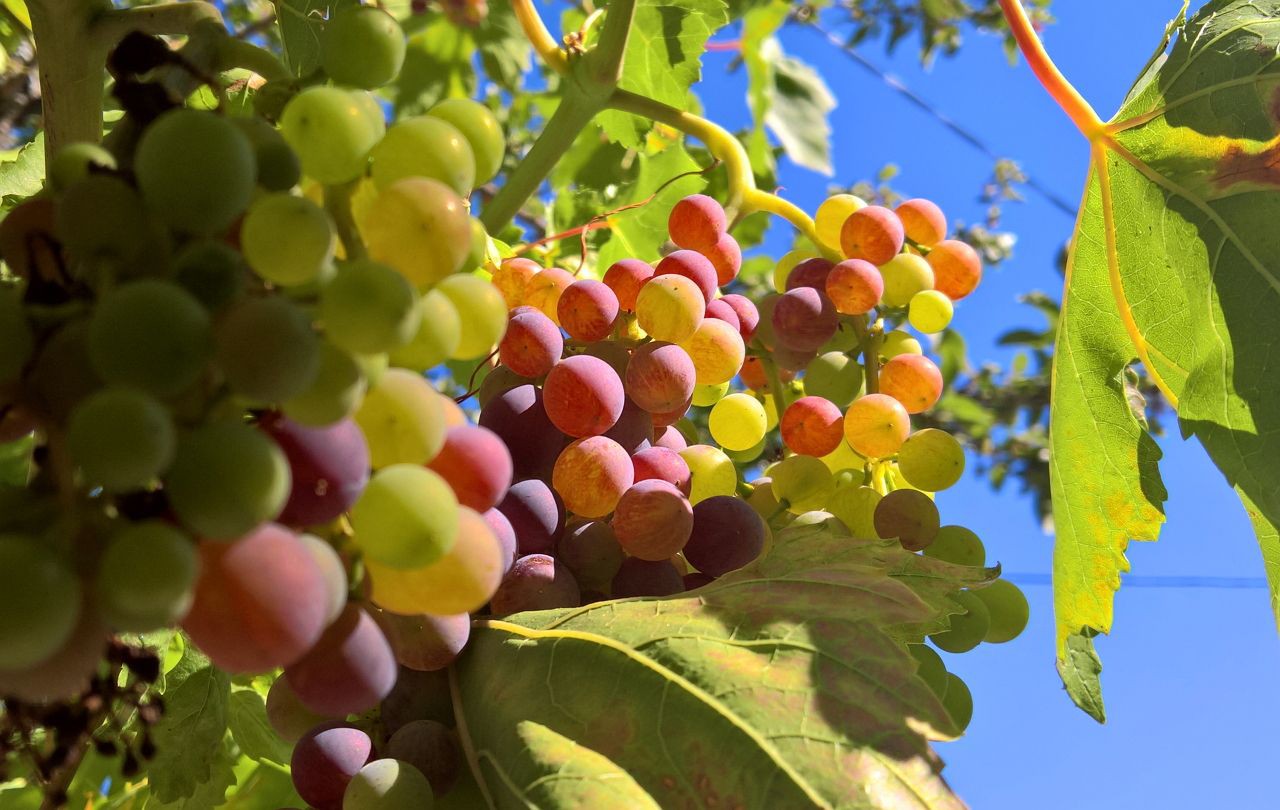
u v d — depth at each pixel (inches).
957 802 5.9
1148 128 10.9
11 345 4.3
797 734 6.1
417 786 6.5
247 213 5.2
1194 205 10.5
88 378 4.3
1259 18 10.3
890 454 10.6
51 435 4.3
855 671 6.4
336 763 6.7
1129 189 11.0
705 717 6.3
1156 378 11.1
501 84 22.0
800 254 12.8
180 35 6.7
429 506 5.0
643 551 7.8
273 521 4.8
